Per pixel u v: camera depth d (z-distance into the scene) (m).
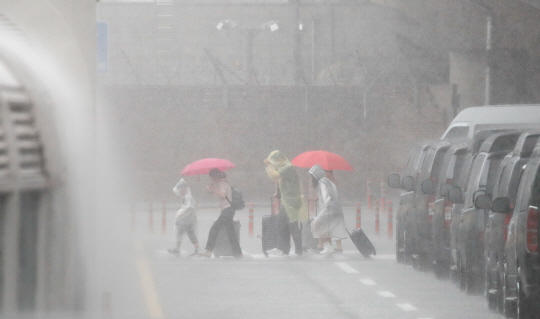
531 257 28.42
